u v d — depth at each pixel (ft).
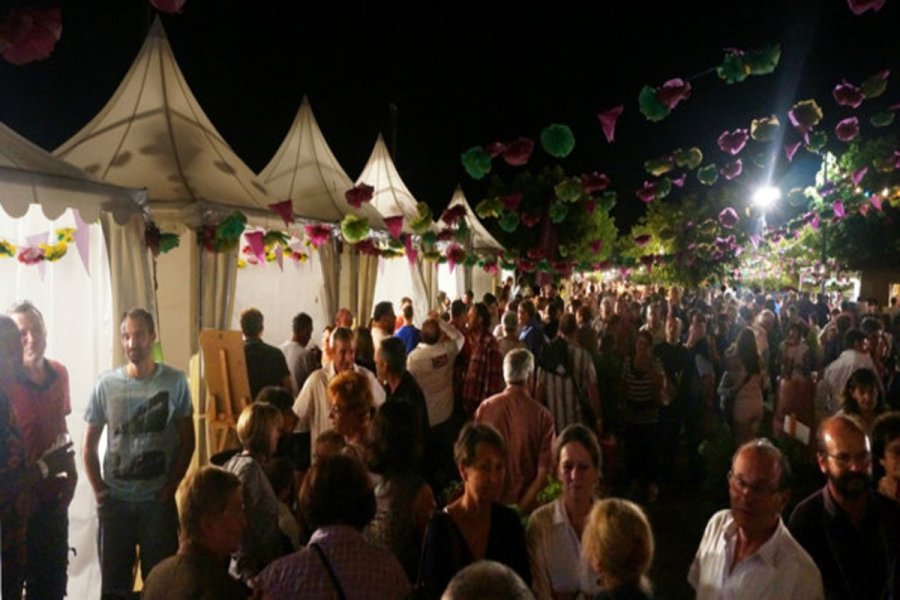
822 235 83.10
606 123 23.39
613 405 32.53
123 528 15.29
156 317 18.92
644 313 56.54
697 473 28.66
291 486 13.83
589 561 8.60
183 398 15.80
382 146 46.39
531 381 23.57
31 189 14.47
